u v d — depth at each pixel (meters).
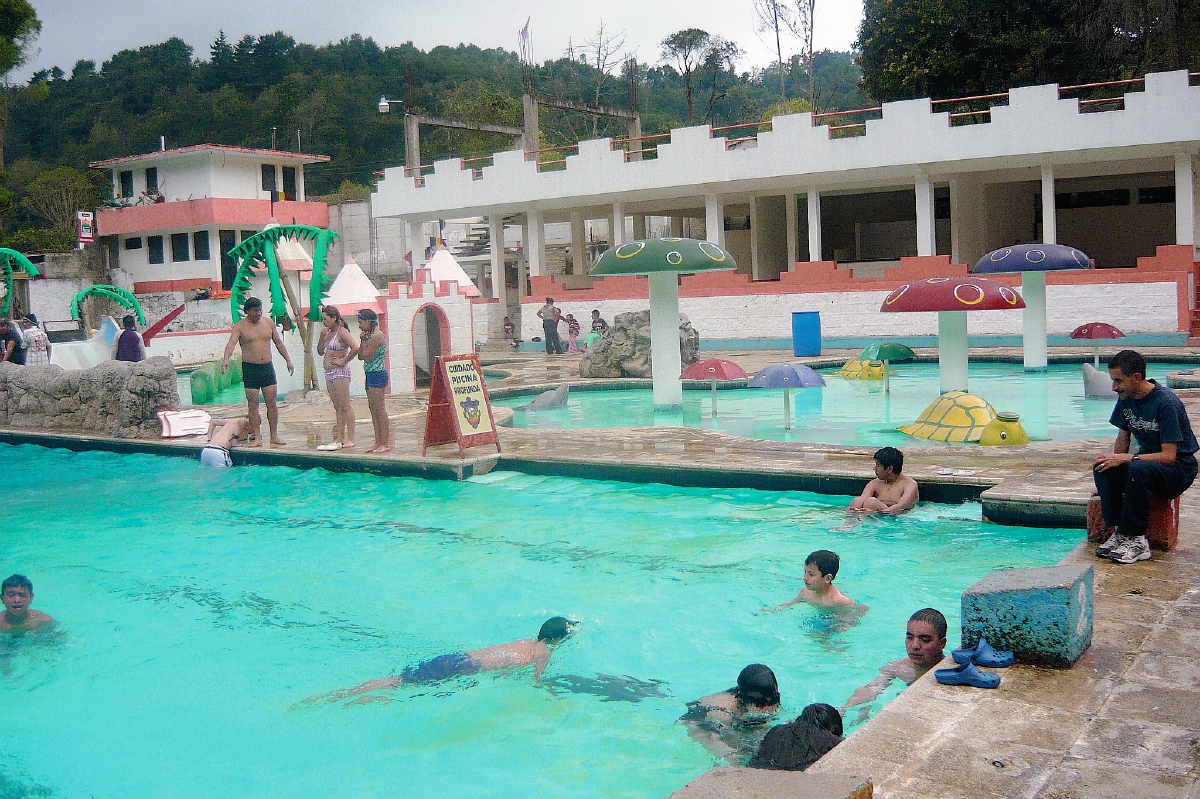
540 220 31.02
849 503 8.57
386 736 4.70
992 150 23.45
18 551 8.34
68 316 40.66
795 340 22.89
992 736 3.65
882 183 27.66
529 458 10.55
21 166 68.75
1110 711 3.82
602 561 7.39
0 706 5.18
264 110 78.56
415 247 32.50
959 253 27.30
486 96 62.88
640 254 14.18
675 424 13.71
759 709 4.61
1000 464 8.84
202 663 5.74
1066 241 31.30
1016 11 31.44
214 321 37.00
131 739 4.77
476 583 7.04
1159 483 5.69
